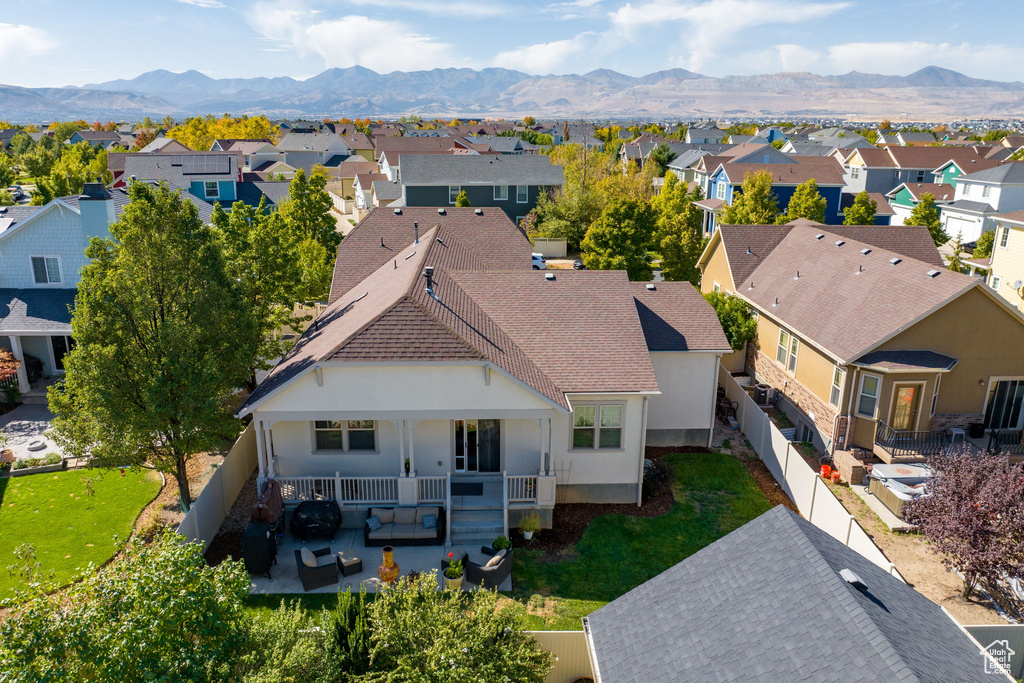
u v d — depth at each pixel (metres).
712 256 37.56
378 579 17.28
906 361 21.95
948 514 15.98
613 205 39.44
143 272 18.28
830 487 22.20
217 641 9.98
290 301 26.27
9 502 20.47
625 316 23.00
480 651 11.22
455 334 18.56
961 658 10.19
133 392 17.77
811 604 10.03
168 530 11.29
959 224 63.19
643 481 21.84
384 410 18.73
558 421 20.64
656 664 10.42
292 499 19.47
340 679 11.12
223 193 61.28
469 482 20.39
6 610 15.38
